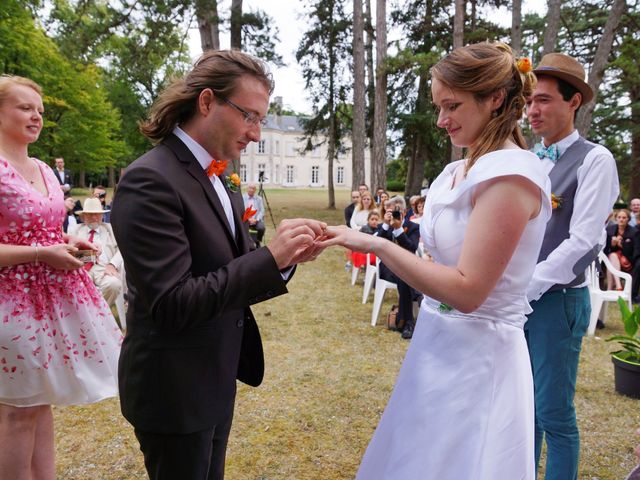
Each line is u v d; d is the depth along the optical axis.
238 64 1.28
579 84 1.93
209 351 1.32
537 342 1.94
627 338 3.71
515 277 1.29
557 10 11.30
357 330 5.23
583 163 1.90
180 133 1.34
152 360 1.27
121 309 4.85
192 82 1.30
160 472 1.35
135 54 13.75
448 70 1.27
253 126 1.32
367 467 1.55
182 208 1.22
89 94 21.88
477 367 1.31
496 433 1.29
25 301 1.84
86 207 4.71
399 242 5.41
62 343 1.94
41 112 2.00
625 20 14.98
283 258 1.22
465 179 1.24
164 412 1.28
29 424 1.93
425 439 1.35
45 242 1.96
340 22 18.84
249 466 2.60
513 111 1.28
